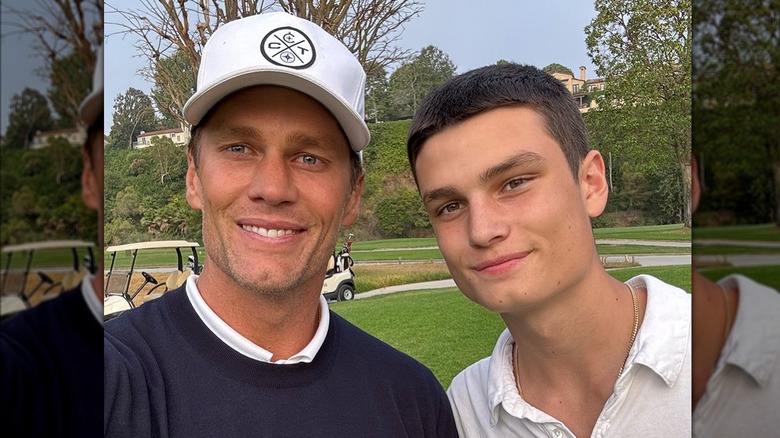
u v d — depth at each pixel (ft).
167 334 5.13
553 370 5.54
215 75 5.47
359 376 5.46
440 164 5.18
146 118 45.57
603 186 5.69
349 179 5.90
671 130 48.52
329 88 5.26
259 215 5.21
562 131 5.21
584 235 5.17
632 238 56.29
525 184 4.98
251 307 5.40
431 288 45.65
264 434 4.84
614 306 5.44
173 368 4.92
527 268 4.93
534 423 5.44
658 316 5.20
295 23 5.70
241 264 5.21
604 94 51.34
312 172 5.46
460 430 6.38
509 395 5.59
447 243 5.35
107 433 4.30
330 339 5.57
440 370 24.77
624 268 42.50
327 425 5.07
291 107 5.29
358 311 35.99
